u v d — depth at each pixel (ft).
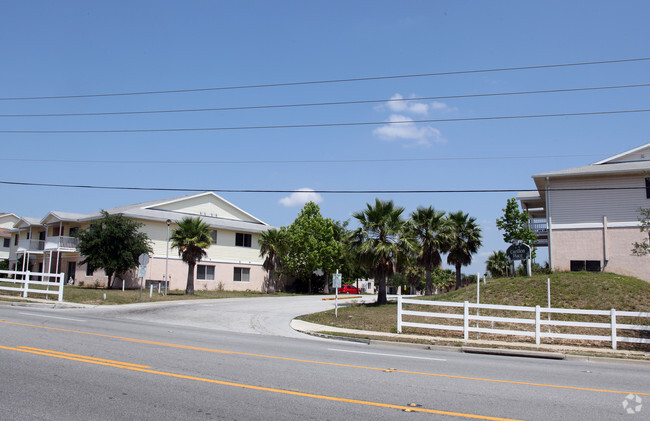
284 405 22.99
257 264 161.58
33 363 30.73
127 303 93.20
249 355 37.83
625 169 95.25
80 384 25.86
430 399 25.16
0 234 195.42
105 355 34.55
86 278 135.13
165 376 28.37
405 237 95.66
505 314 71.87
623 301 70.38
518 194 128.57
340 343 52.75
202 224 124.67
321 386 27.27
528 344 54.60
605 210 98.48
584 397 26.76
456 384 29.40
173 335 49.93
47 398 23.07
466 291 85.71
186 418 20.63
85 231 119.65
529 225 117.19
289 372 31.12
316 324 70.64
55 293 87.25
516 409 23.61
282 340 51.57
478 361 41.65
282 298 128.06
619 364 44.96
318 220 166.30
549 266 100.68
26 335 42.57
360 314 78.95
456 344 53.57
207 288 145.89
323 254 163.02
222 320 73.31
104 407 21.88
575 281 78.18
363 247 94.17
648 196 95.91
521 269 106.83
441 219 120.16
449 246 122.52
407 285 210.59
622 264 95.71
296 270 166.50
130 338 44.62
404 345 53.67
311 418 21.07
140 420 20.22
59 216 138.72
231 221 163.12
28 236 168.66
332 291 184.34
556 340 57.77
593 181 99.81
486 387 28.78
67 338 42.09
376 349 48.19
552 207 102.17
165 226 139.03
